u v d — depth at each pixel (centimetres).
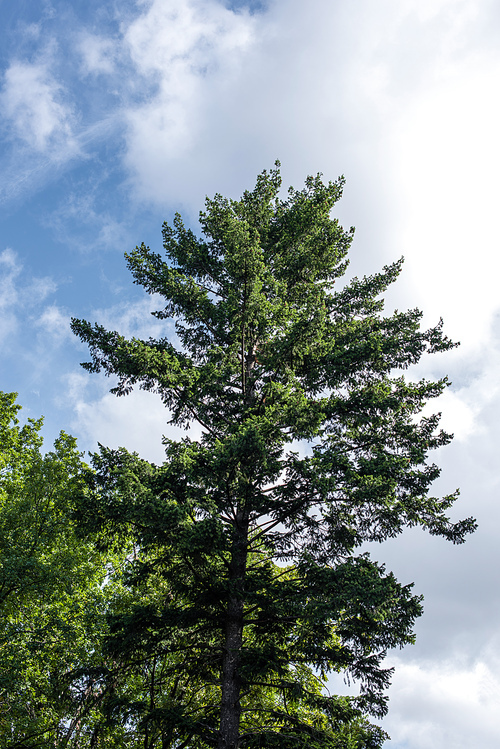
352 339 1486
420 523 1305
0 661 1619
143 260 1582
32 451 2211
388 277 1619
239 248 1423
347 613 1066
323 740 1094
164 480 1245
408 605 1120
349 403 1362
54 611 1830
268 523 1349
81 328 1425
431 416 1402
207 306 1580
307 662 1202
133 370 1384
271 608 1205
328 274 1798
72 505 1312
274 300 1566
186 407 1462
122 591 2059
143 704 1169
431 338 1487
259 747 1129
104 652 1256
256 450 1155
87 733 1861
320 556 1312
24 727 1639
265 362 1451
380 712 1125
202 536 1117
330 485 1170
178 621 1231
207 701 1778
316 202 1794
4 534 1795
